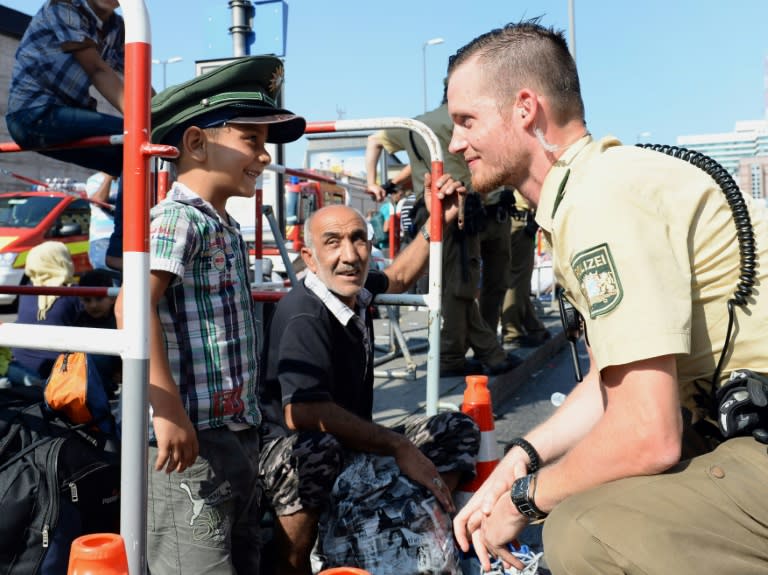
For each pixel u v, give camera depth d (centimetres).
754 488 147
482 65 176
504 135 176
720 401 154
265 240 1054
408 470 234
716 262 155
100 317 422
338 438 238
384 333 751
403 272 331
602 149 172
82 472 215
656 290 144
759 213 162
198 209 194
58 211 1024
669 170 157
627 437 145
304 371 238
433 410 308
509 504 171
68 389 222
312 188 1251
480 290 578
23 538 205
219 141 201
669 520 146
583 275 151
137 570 153
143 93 151
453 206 307
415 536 223
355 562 224
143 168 152
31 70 269
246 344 203
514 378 579
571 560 151
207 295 192
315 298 251
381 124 304
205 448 191
